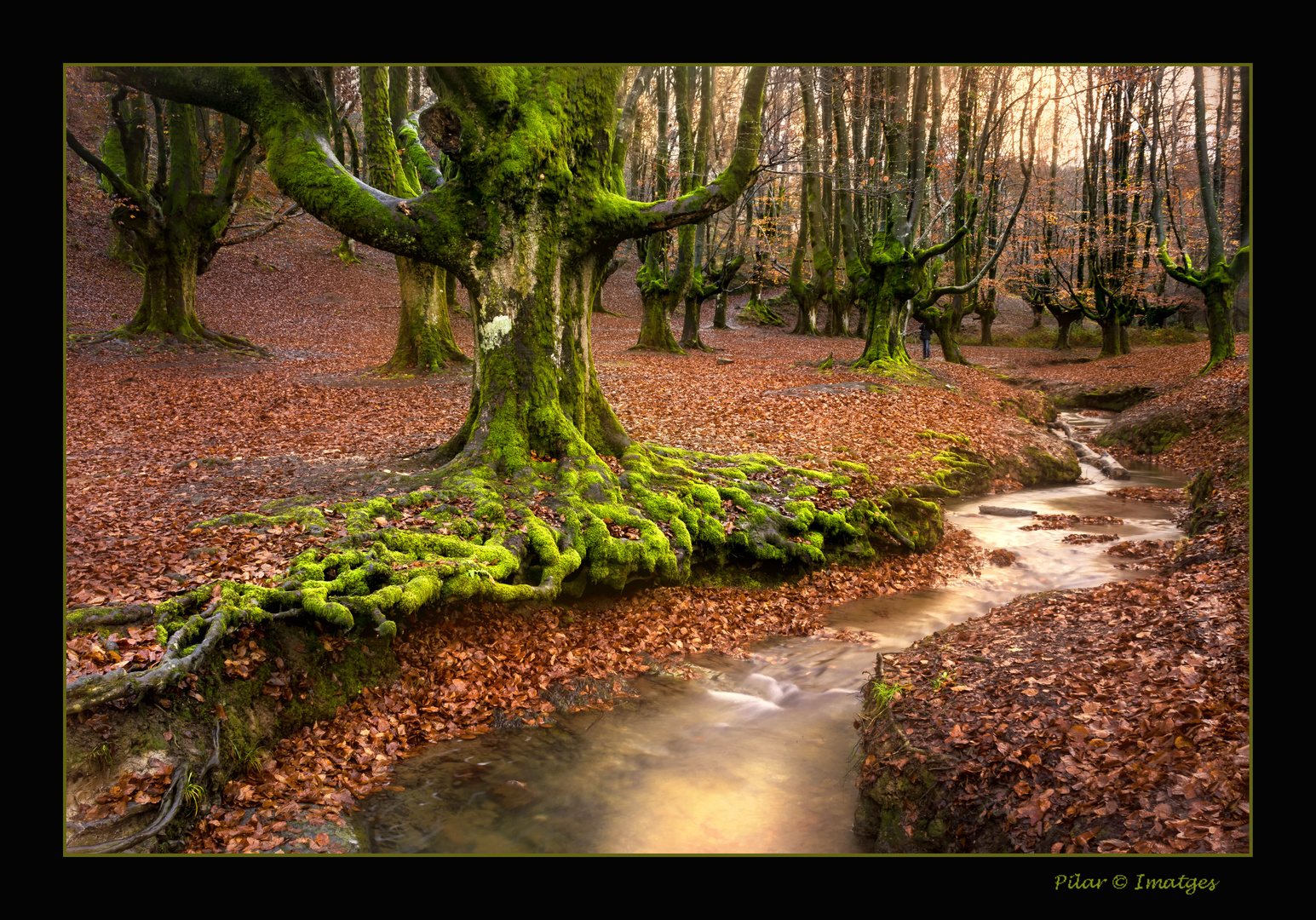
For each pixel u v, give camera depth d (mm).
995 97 32938
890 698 5953
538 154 9367
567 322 10203
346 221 9328
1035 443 17750
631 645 8164
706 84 28281
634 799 5652
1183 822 4051
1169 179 32812
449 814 5406
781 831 5285
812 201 40125
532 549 8352
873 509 11375
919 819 4855
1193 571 7984
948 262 43312
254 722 5582
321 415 15891
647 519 9398
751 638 8672
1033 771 4695
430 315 21406
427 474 9906
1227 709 4727
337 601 6371
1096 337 42719
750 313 45188
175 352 22375
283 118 9508
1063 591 8203
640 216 9953
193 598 5891
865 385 21594
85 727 4609
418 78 41562
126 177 23859
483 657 7246
